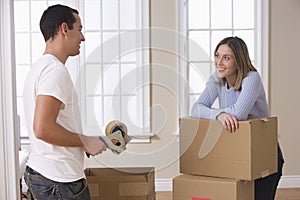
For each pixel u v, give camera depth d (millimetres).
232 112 2725
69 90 2156
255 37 5070
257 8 5039
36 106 2098
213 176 2764
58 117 2154
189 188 2727
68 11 2273
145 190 2672
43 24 2264
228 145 2701
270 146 2887
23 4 5074
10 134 2365
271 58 5039
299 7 5000
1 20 2311
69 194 2195
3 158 2365
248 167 2654
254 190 2969
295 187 5090
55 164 2174
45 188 2182
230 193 2639
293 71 5043
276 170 2984
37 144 2197
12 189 2385
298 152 5082
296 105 5062
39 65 2180
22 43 5102
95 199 2695
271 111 5059
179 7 4969
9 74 2340
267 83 5023
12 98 2352
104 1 4973
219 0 5066
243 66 2848
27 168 2250
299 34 5016
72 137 2141
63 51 2270
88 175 2846
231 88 2887
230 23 5086
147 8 4957
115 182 2682
